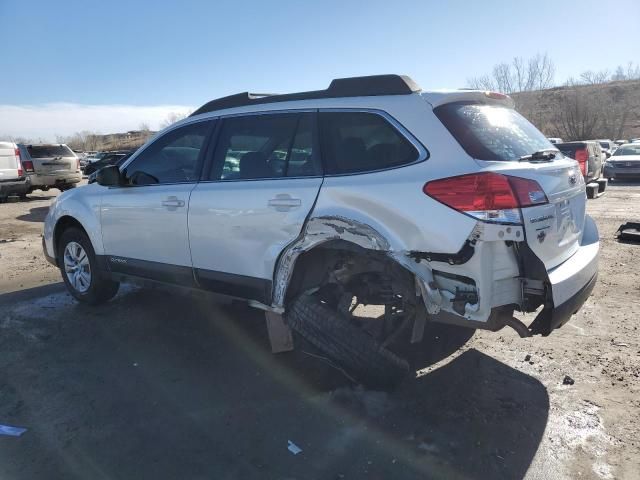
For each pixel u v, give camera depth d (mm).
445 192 2832
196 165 4152
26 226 11211
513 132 3379
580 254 3391
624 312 4820
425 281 2924
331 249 3412
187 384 3611
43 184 16484
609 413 3133
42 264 7426
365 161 3246
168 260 4266
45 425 3109
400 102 3207
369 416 3176
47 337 4496
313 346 3305
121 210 4594
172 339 4414
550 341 4199
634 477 2572
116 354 4125
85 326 4750
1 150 15430
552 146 3738
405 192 2961
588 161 11789
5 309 5305
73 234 5223
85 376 3744
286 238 3436
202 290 4090
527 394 3391
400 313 3457
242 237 3676
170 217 4160
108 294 5281
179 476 2635
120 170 4754
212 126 4141
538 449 2812
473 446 2852
